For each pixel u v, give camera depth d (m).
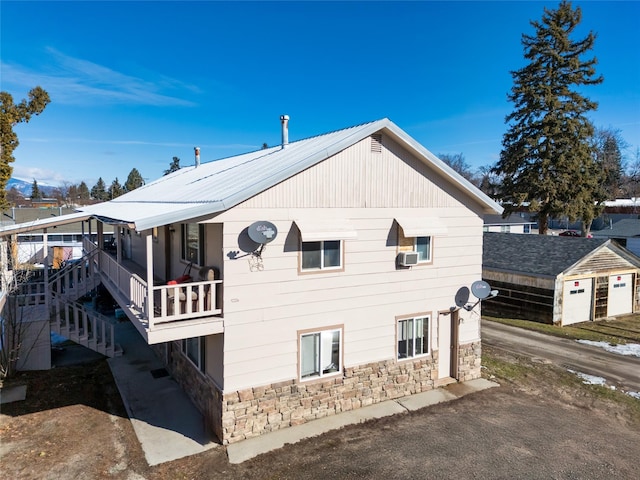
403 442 9.68
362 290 11.30
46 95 31.50
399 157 11.68
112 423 10.48
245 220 9.62
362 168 11.10
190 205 10.23
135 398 11.81
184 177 19.11
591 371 14.15
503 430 10.24
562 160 30.88
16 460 8.89
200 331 9.23
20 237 33.09
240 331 9.69
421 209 12.12
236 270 9.59
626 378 13.57
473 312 13.30
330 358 10.96
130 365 14.16
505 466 8.80
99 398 11.88
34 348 13.82
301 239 10.16
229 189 10.41
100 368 14.09
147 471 8.59
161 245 13.98
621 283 22.34
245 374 9.78
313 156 10.21
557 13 31.52
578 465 8.84
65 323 15.04
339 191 10.79
